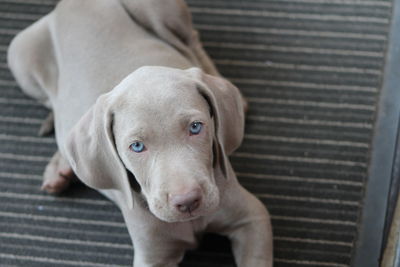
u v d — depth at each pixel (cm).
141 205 85
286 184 99
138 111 76
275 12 111
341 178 99
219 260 95
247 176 100
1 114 108
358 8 110
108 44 93
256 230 90
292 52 108
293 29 110
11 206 102
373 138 100
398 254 85
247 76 107
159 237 87
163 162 76
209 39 111
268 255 89
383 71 105
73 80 93
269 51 108
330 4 111
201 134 77
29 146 106
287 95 105
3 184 103
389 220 92
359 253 94
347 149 100
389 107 102
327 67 106
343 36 108
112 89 86
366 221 95
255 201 91
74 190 102
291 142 101
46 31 101
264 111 104
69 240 98
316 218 96
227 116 82
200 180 76
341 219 96
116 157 80
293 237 95
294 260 94
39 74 102
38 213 101
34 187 103
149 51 92
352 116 102
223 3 113
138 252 89
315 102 104
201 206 77
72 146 82
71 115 92
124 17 96
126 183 81
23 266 97
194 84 79
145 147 77
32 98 109
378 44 107
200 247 96
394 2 109
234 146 84
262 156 101
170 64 90
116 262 96
